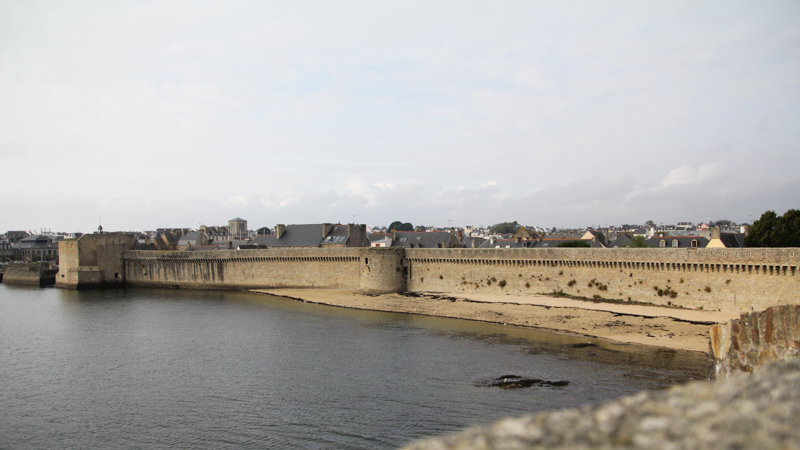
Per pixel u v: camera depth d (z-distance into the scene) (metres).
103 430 32.91
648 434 7.40
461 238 142.25
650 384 38.03
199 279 111.69
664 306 65.50
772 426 7.14
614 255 70.31
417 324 63.81
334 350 50.59
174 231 191.88
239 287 107.31
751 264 57.53
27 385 41.66
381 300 82.81
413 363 45.22
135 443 31.05
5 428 33.50
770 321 22.39
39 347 54.44
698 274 62.88
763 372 9.81
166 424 33.56
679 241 95.81
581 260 73.56
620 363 43.84
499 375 41.06
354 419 33.31
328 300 85.94
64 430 33.03
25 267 128.38
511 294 80.12
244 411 35.28
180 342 55.66
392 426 32.09
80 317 73.25
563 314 65.12
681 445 6.98
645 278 67.69
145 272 117.75
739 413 7.66
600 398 35.28
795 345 20.77
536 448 7.38
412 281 91.19
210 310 78.38
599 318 61.97
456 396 36.56
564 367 42.88
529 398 35.62
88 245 114.81
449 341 53.59
